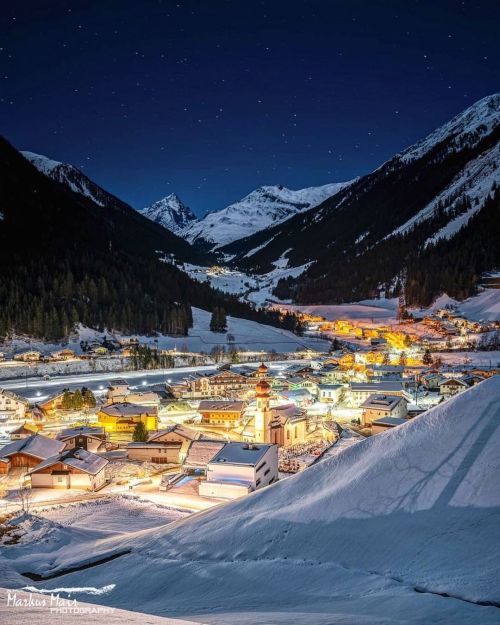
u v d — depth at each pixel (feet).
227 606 62.69
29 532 119.75
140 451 224.74
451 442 78.43
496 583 51.29
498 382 84.48
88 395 351.67
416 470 77.61
